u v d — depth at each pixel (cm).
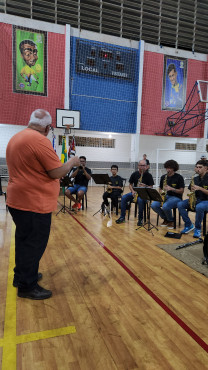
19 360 137
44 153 174
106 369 132
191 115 1092
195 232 374
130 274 248
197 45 1170
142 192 386
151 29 1098
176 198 425
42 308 187
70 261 278
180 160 1258
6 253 298
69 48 895
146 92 1017
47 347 147
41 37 870
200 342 154
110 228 419
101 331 162
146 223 429
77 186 561
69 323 170
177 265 271
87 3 1003
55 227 417
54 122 914
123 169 1061
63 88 912
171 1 1112
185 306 194
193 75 1082
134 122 1021
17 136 180
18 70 855
